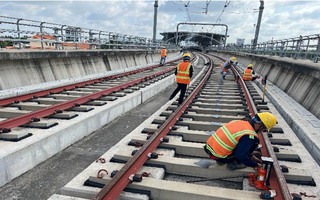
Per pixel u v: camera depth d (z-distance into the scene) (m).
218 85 12.83
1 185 3.79
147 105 9.21
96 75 13.65
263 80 8.55
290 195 2.93
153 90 10.82
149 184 3.45
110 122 7.06
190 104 8.37
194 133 5.45
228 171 3.97
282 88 11.23
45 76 10.50
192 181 3.97
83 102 7.22
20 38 10.36
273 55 20.20
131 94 8.82
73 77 12.37
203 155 4.73
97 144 5.52
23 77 9.35
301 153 4.59
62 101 7.32
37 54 9.95
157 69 19.64
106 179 3.50
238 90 11.30
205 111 7.55
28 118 5.36
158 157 4.30
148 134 5.34
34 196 3.63
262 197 3.21
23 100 7.28
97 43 16.00
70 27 13.71
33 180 4.02
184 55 8.20
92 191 3.35
